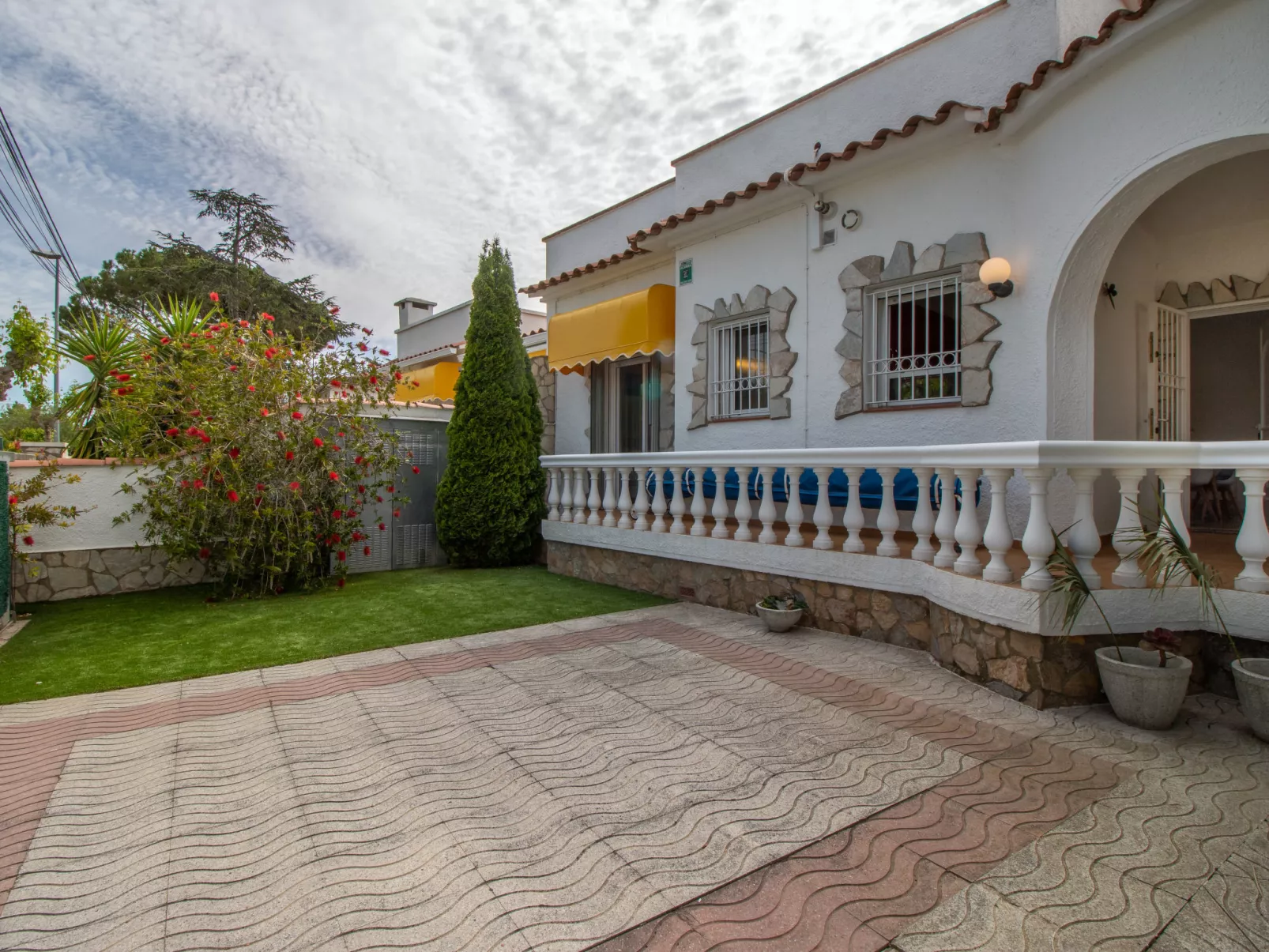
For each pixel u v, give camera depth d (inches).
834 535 311.4
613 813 127.3
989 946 91.4
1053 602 173.3
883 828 121.4
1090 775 140.3
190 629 266.2
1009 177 259.9
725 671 210.7
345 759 151.3
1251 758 146.9
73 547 324.2
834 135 345.7
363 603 313.9
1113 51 211.5
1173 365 315.9
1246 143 188.4
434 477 435.8
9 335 733.3
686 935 93.5
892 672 205.8
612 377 489.1
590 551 376.2
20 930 94.6
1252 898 100.7
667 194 448.1
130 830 121.7
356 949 90.7
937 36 301.7
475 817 126.3
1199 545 269.0
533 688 197.0
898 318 304.0
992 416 265.6
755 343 367.6
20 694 192.4
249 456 311.3
